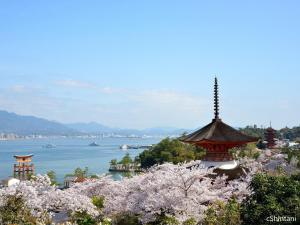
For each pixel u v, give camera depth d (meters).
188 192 21.86
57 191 22.73
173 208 20.52
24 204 20.77
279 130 183.62
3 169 156.25
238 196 22.94
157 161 113.12
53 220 23.34
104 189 26.45
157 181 22.03
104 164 169.00
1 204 20.36
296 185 18.47
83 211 23.23
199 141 29.88
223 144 30.05
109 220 23.16
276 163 37.97
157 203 20.81
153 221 21.50
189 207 20.75
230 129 31.55
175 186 21.72
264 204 17.92
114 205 23.58
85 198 23.17
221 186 24.58
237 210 19.16
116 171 128.88
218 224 19.09
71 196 22.64
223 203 20.95
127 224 22.69
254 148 86.56
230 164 29.64
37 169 145.25
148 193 21.78
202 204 22.75
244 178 26.38
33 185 23.67
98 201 25.83
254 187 18.92
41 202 21.61
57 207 22.59
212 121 32.84
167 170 23.44
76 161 189.50
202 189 21.97
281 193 18.14
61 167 154.62
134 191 24.08
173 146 116.88
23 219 20.31
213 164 29.66
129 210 22.53
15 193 20.77
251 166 34.84
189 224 20.12
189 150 113.38
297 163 36.25
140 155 127.50
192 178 21.86
